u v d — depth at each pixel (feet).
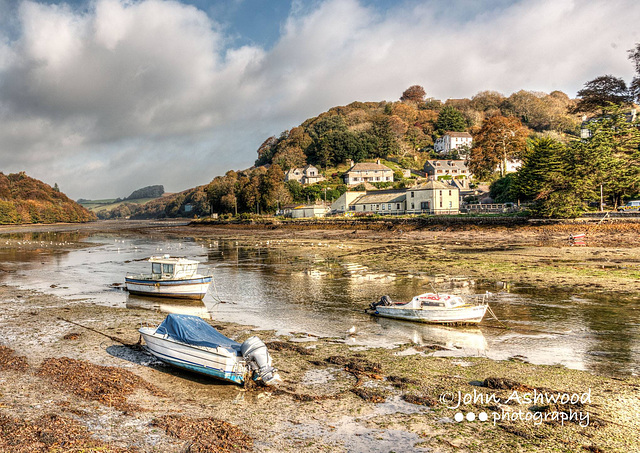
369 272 114.01
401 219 242.37
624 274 97.30
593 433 33.76
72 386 43.65
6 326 68.64
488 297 81.82
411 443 32.73
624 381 43.93
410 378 45.91
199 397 42.55
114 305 85.25
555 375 45.96
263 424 36.35
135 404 40.16
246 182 478.59
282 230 290.97
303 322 69.92
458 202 285.02
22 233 357.61
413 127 646.74
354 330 64.34
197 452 31.24
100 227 485.56
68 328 67.56
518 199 238.07
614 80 258.98
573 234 165.68
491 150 341.82
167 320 53.42
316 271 119.24
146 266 142.41
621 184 188.75
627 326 62.23
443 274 106.42
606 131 198.70
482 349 55.42
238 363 45.52
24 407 38.40
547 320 66.54
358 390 42.93
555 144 207.10
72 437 32.45
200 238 270.67
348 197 343.05
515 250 143.64
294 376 47.44
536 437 33.27
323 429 35.29
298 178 508.12
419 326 67.00
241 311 78.18
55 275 124.26
